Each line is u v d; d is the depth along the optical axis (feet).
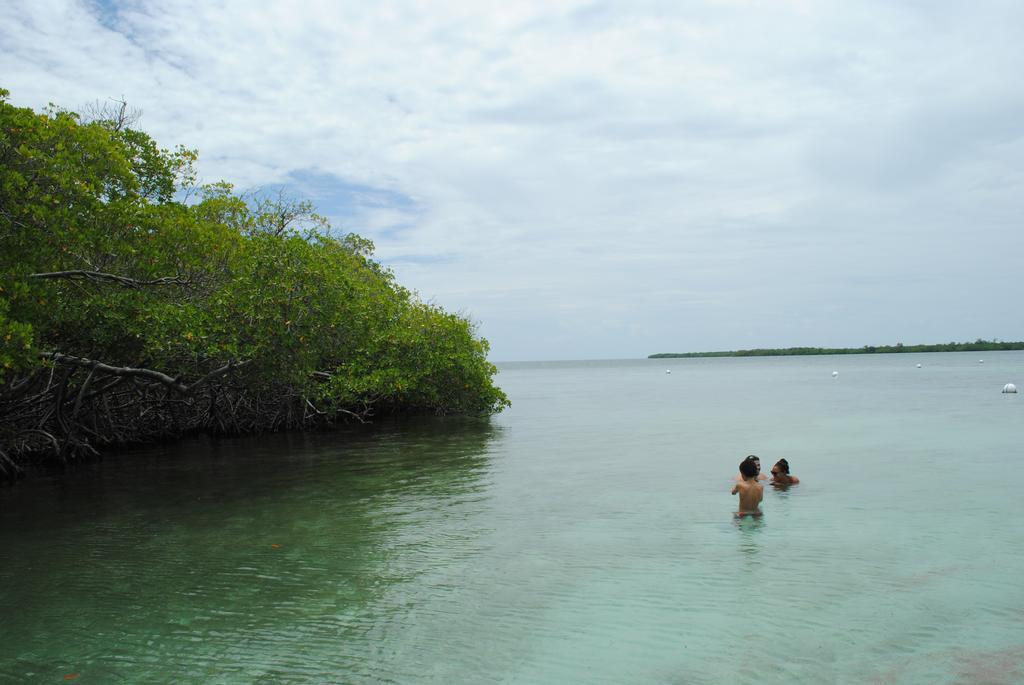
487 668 18.97
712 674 18.37
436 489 44.91
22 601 24.82
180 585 26.32
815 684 17.70
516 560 28.66
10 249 40.09
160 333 53.31
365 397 94.79
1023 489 40.98
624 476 48.55
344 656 19.90
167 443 75.15
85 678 18.79
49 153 42.37
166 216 57.93
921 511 35.86
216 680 18.56
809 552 29.01
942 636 20.39
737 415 97.71
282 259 56.70
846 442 63.82
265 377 60.03
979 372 247.50
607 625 21.72
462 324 100.22
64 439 59.88
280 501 42.04
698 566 27.40
